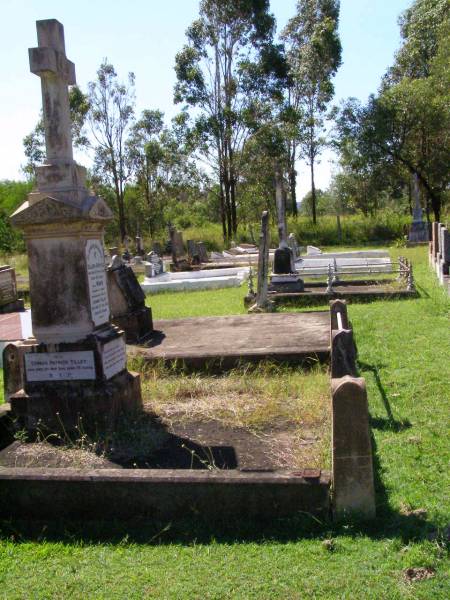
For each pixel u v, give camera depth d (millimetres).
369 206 48062
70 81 5785
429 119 35875
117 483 4004
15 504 4164
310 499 3771
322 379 6887
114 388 5648
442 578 3049
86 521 4066
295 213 47000
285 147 40688
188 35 37656
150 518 3980
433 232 17047
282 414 5793
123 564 3520
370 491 3672
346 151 39688
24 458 5043
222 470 4020
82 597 3236
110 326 6102
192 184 45562
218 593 3145
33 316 5715
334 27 41094
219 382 7160
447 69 32656
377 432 5145
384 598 2953
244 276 18969
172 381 7293
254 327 9773
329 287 13711
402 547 3355
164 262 28094
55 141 5574
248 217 45750
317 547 3451
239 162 39281
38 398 5637
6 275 16266
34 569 3576
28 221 5453
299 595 3057
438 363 7145
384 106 36875
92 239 5789
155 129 46281
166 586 3252
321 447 4730
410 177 39344
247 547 3553
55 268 5625
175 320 10992
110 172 45750
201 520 3898
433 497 3900
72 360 5613
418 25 41531
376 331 9414
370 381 6691
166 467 4699
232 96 38969
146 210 49156
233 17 36875
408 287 13227
